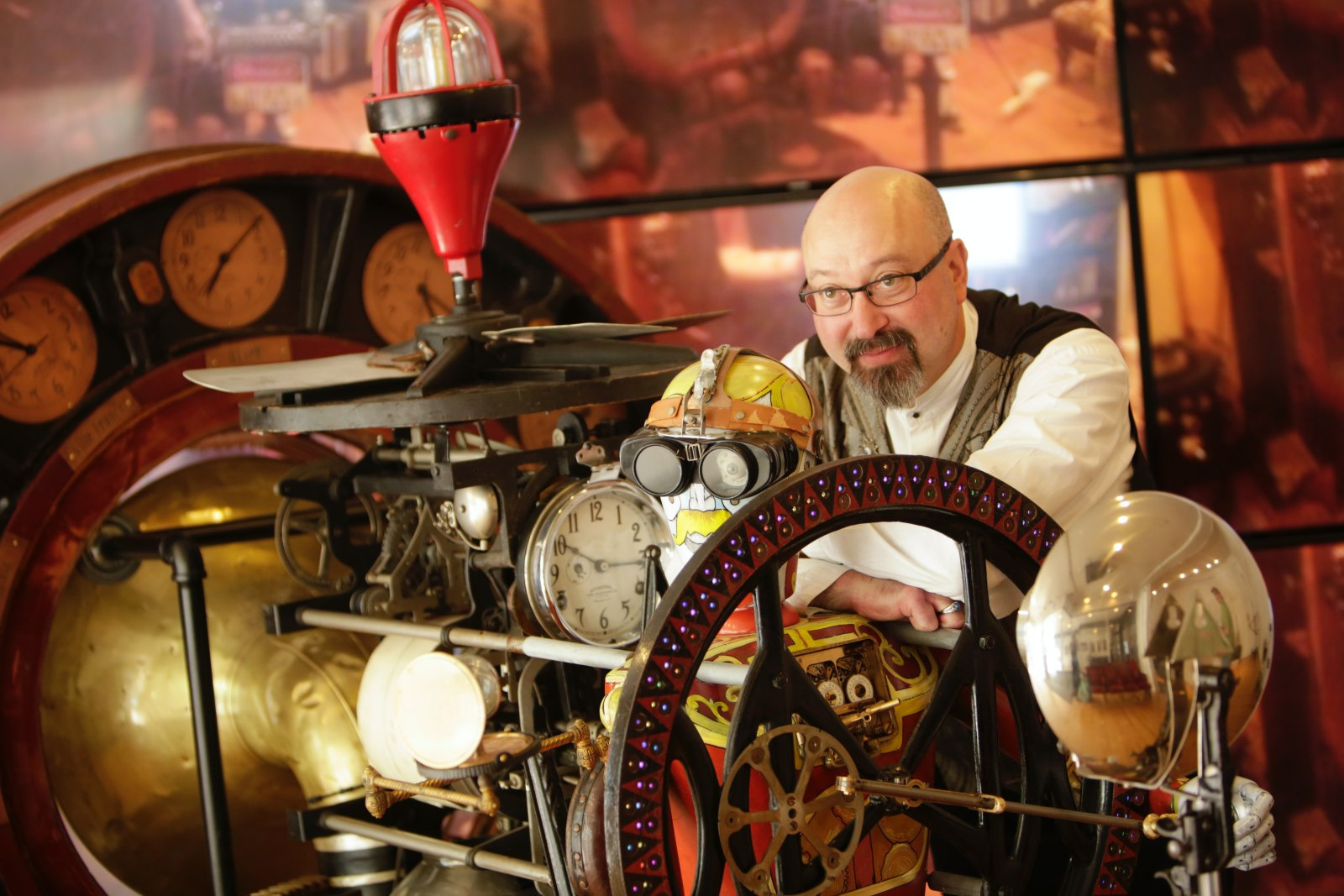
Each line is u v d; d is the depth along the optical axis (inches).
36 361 82.3
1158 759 50.4
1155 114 122.0
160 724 92.4
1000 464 74.8
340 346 97.2
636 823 53.3
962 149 120.5
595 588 71.8
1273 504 125.4
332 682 89.7
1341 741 126.2
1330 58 122.7
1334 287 124.6
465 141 74.6
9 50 107.7
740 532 55.7
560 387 69.6
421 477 77.1
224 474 100.4
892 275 75.4
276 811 96.0
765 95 118.5
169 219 88.4
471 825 115.3
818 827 60.0
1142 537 50.4
